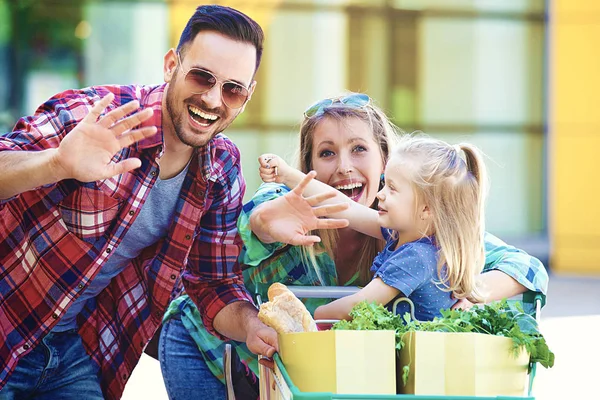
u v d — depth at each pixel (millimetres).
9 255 4258
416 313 4629
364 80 16984
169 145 4418
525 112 17469
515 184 17531
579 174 16828
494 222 17531
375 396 3191
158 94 4359
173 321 5227
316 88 16812
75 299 4359
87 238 4309
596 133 16891
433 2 17156
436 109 17281
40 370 4500
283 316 3658
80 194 4242
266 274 4980
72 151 3709
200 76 4207
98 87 4383
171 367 5184
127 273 4703
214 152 4570
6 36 15852
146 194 4336
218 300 4691
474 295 4652
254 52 4309
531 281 4723
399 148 4801
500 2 17297
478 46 17312
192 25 4254
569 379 8250
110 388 4789
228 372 4816
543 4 17375
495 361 3441
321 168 5129
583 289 14125
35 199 4223
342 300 4543
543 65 17422
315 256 4945
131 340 4734
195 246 4754
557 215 16859
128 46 15984
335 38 16859
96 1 15922
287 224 4352
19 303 4312
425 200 4652
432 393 3369
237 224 4762
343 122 5062
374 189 5148
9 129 15859
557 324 10961
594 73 16844
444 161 4684
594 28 16922
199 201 4539
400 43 17094
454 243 4613
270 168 4902
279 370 3586
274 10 16641
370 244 5035
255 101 16703
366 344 3377
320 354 3371
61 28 15922
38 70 15930
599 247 16719
